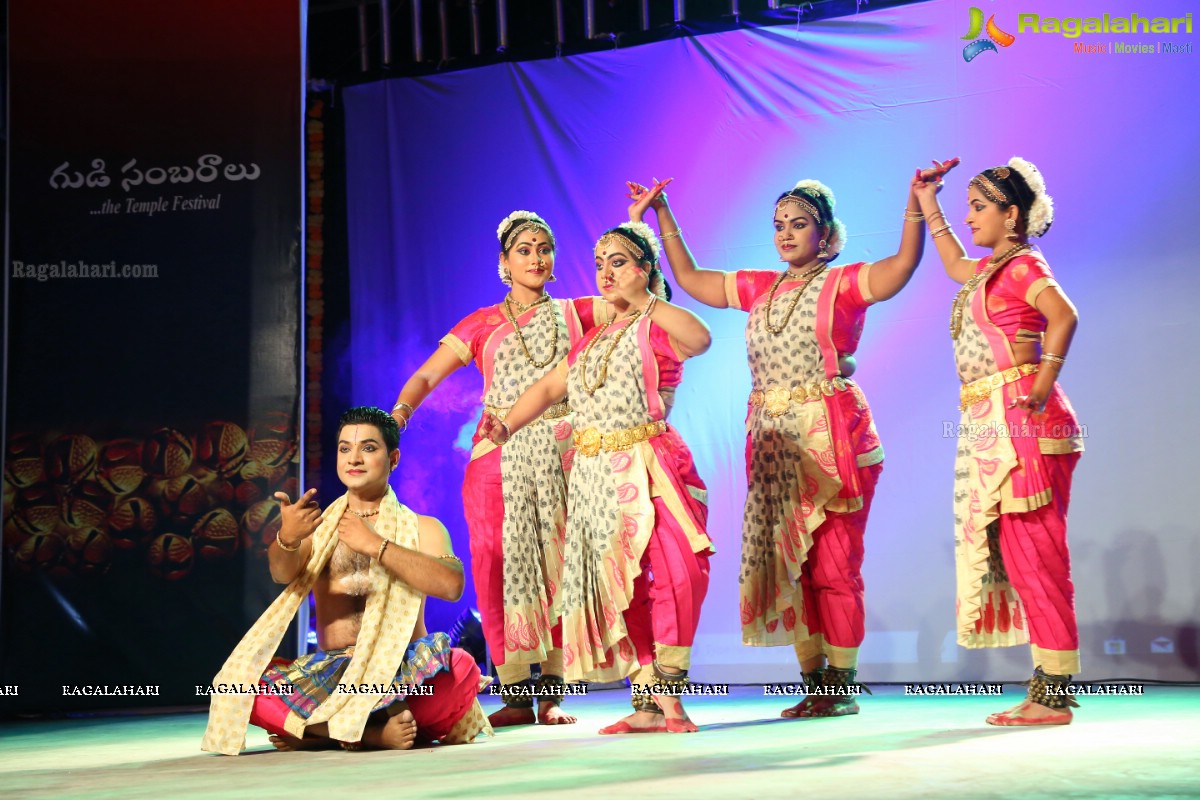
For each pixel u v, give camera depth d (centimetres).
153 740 473
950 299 639
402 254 761
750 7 699
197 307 668
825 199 493
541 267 534
